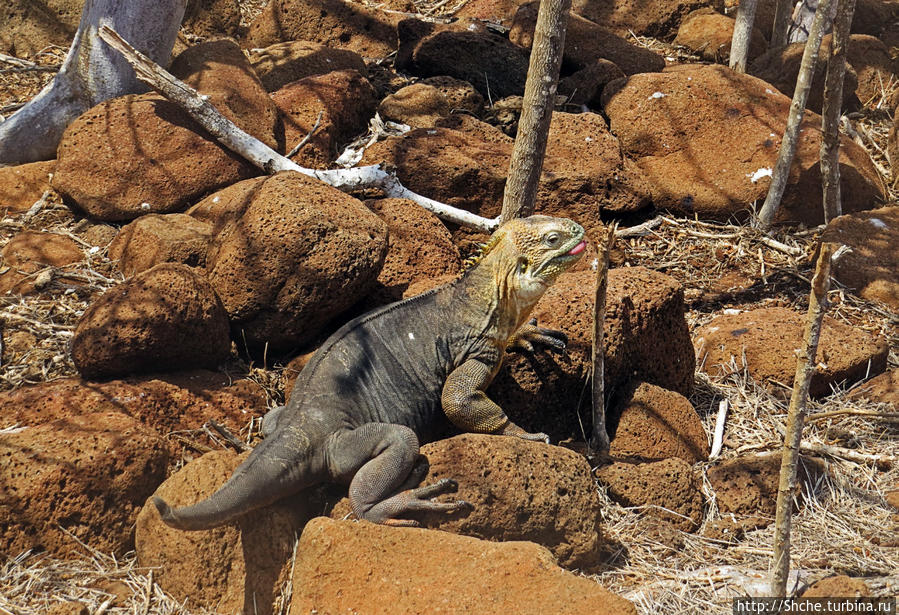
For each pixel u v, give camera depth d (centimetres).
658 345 1290
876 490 1186
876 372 1430
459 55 2052
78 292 1412
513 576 875
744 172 1811
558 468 1028
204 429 1162
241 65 1759
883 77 2259
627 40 2405
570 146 1778
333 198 1298
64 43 2148
